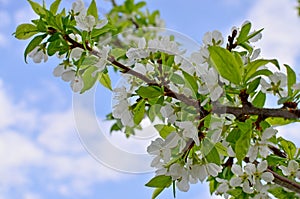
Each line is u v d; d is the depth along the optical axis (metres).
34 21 0.63
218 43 0.61
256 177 0.61
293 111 0.58
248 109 0.59
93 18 0.60
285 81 0.60
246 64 0.62
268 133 0.59
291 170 0.63
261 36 0.63
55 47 0.60
